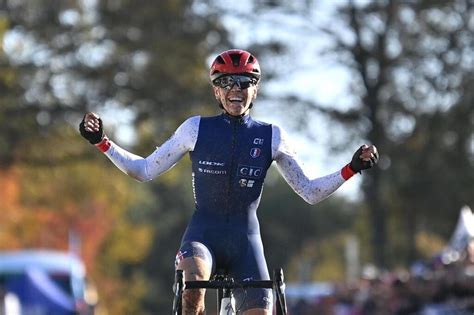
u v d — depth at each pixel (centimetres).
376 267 7312
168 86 7262
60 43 7162
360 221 10206
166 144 1853
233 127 1844
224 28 7338
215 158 1838
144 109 7288
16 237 8844
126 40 7238
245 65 1820
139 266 15150
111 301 10469
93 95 7262
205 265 1766
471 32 7250
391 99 7362
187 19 7281
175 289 1684
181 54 7256
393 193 7862
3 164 7581
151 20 7244
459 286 3944
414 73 7306
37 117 7281
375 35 7250
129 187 10669
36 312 6331
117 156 1820
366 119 7294
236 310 1764
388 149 7381
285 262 14712
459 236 4347
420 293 4103
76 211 9944
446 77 7275
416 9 7219
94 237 10088
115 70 7269
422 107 7394
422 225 8844
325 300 4969
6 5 7194
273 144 1847
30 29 7144
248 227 1842
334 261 14588
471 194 7650
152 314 15012
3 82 7044
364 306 4450
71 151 7600
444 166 7612
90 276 10244
